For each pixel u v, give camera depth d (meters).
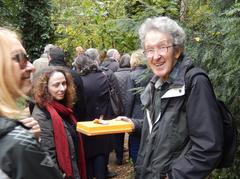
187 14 3.57
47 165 1.59
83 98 4.80
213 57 3.04
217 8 3.26
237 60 2.77
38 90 3.51
